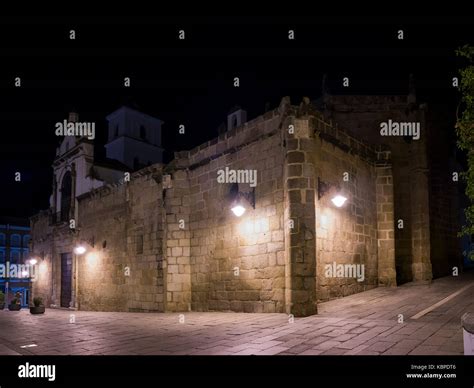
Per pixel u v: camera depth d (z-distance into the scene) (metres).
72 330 10.47
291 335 8.11
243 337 8.20
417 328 7.91
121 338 8.87
